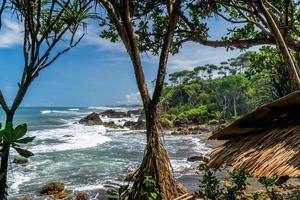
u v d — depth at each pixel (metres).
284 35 6.53
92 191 13.64
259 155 2.86
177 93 79.94
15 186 14.70
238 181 6.64
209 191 6.52
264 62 9.27
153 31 8.49
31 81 3.86
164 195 5.48
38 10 3.93
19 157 20.36
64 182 15.41
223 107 72.12
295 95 2.83
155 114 5.80
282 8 7.86
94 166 19.56
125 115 85.12
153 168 5.56
